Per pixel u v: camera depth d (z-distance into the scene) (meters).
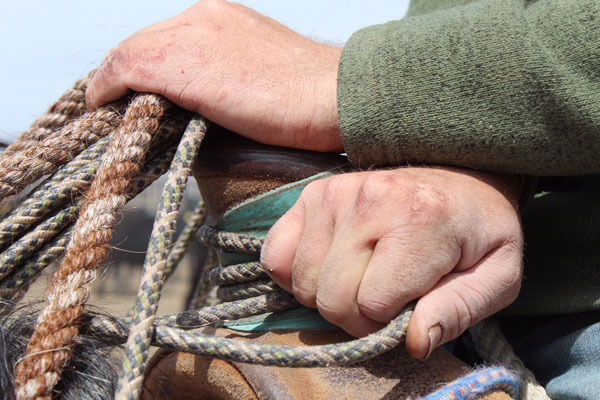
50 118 0.79
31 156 0.76
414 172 0.73
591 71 0.73
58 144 0.76
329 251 0.72
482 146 0.74
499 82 0.73
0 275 0.74
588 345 0.79
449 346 0.88
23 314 0.75
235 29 0.79
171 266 0.94
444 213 0.71
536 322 0.83
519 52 0.72
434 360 0.74
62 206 0.76
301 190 0.77
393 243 0.71
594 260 0.81
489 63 0.73
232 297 0.77
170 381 0.78
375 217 0.71
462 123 0.73
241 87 0.76
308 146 0.77
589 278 0.80
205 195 0.80
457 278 0.72
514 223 0.74
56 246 0.75
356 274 0.72
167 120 0.77
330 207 0.73
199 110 0.76
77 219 0.74
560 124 0.73
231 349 0.71
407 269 0.71
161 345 0.71
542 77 0.72
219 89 0.76
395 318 0.72
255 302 0.76
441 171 0.74
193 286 1.48
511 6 0.74
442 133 0.74
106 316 0.74
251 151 0.77
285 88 0.76
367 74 0.75
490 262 0.73
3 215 0.76
